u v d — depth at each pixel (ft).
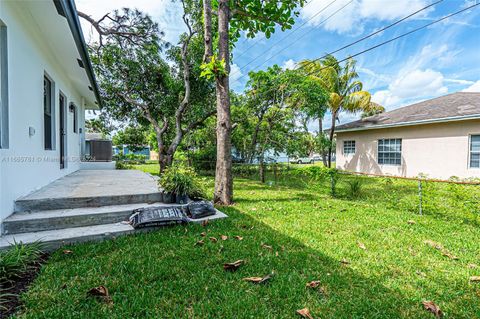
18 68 10.94
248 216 14.16
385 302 6.40
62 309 5.65
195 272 7.50
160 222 11.04
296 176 28.73
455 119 28.60
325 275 7.62
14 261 7.05
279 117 34.12
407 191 19.67
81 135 30.09
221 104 17.88
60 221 10.25
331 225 12.85
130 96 37.65
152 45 35.60
